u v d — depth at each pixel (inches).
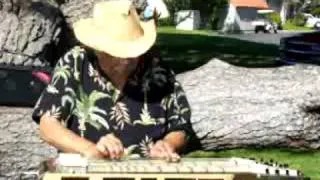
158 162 126.4
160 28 1755.7
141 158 133.0
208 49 862.5
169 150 134.3
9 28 267.6
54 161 124.2
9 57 263.6
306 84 270.4
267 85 269.9
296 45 622.5
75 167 117.6
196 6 1926.7
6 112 222.7
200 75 273.0
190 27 1903.3
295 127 266.2
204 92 265.3
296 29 2447.1
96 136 143.6
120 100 145.1
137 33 141.1
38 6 279.0
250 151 266.8
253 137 264.5
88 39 139.9
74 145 135.9
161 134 146.3
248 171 116.3
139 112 145.6
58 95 143.0
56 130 139.0
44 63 273.1
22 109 224.7
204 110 260.5
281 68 280.5
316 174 250.8
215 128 259.4
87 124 143.9
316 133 270.1
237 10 2031.3
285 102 266.7
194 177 112.3
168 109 148.0
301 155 269.7
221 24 1999.3
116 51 137.4
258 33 1994.3
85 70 145.1
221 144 263.4
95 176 111.5
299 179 120.3
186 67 634.2
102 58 143.7
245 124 261.6
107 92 144.8
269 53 837.2
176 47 871.7
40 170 128.1
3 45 265.1
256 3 2065.7
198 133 258.7
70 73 144.6
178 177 112.3
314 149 273.3
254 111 263.3
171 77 149.9
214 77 271.6
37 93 226.5
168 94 148.0
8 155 220.2
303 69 278.1
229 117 261.3
